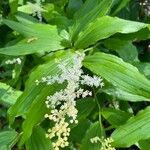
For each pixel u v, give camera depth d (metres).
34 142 0.29
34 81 0.29
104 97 0.34
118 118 0.30
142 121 0.28
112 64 0.28
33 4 0.39
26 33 0.33
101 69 0.28
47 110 0.28
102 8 0.33
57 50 0.33
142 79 0.27
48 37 0.33
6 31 0.43
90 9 0.36
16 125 0.34
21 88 0.38
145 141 0.29
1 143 0.29
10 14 0.42
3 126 0.36
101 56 0.29
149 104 0.39
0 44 0.43
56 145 0.27
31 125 0.28
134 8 0.45
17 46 0.32
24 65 0.38
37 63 0.35
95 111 0.32
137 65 0.34
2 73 0.39
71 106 0.27
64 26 0.36
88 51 0.34
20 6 0.41
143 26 0.30
